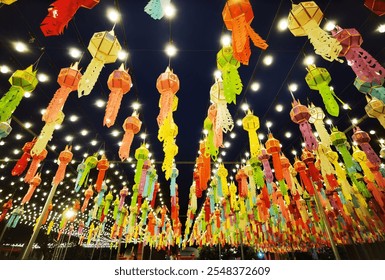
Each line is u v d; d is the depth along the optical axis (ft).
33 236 15.65
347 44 7.43
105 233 65.00
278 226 36.42
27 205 38.24
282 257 48.37
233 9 6.20
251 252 47.52
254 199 19.12
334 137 14.28
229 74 7.98
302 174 18.49
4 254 41.11
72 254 59.21
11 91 9.08
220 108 8.75
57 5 5.30
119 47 7.88
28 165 29.66
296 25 7.09
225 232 40.93
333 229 31.68
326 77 9.00
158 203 50.31
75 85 8.66
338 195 24.07
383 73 6.83
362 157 16.75
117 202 32.19
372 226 21.59
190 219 38.11
